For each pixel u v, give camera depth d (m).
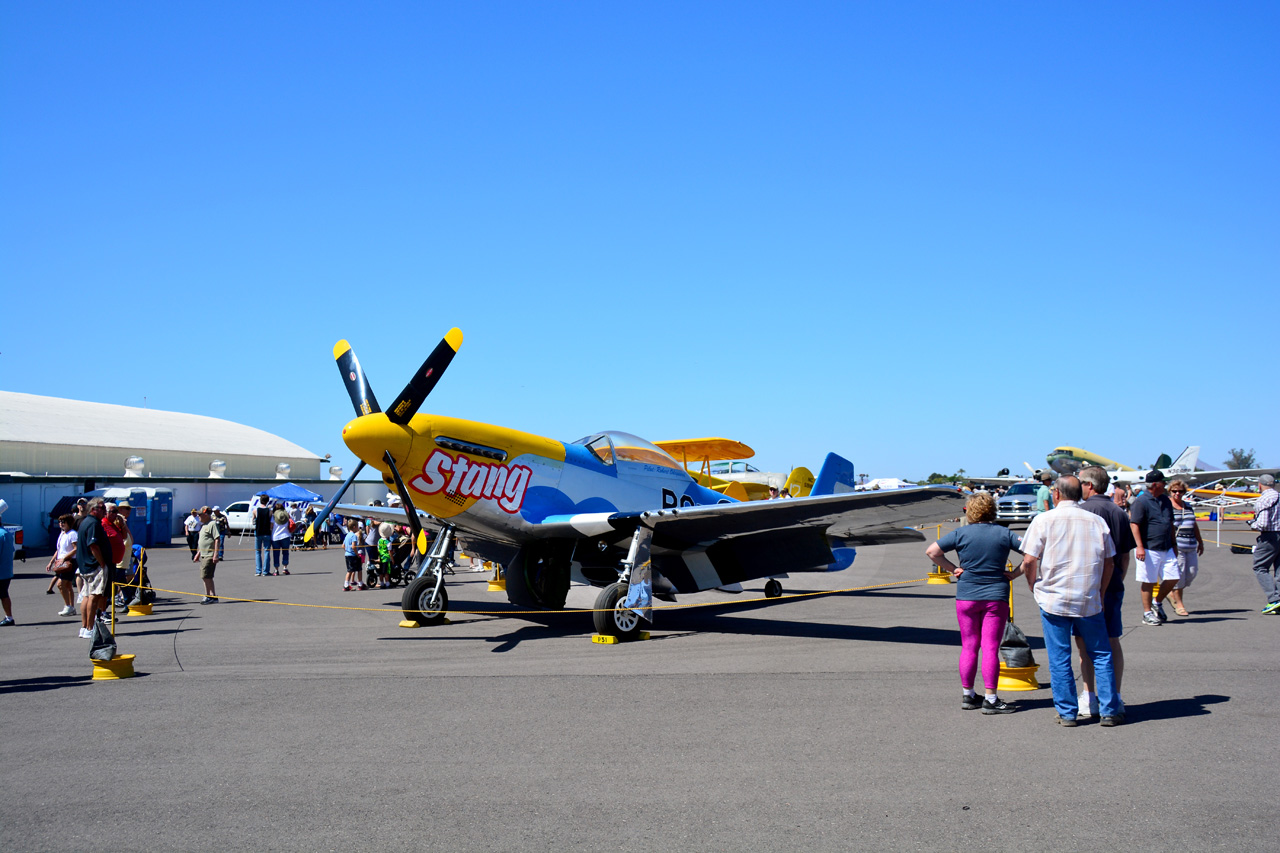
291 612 10.61
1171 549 8.16
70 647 7.89
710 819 3.26
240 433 48.47
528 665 6.66
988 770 3.82
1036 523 4.66
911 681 5.82
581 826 3.21
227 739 4.48
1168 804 3.37
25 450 32.72
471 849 3.01
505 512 8.64
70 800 3.54
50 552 24.17
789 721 4.75
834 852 2.94
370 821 3.28
